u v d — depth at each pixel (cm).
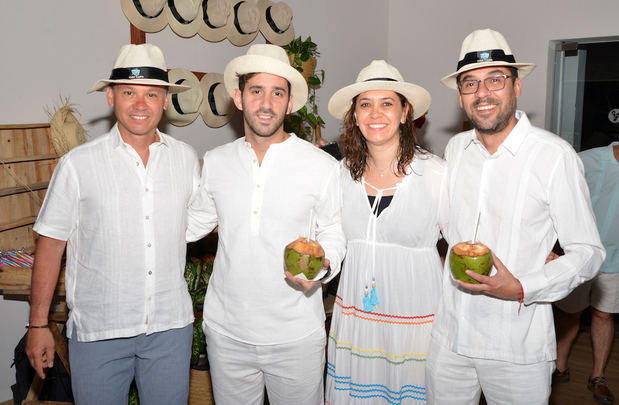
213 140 380
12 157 260
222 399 197
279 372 188
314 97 478
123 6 306
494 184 174
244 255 183
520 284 159
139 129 174
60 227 175
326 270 177
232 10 372
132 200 176
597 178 309
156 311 182
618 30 459
